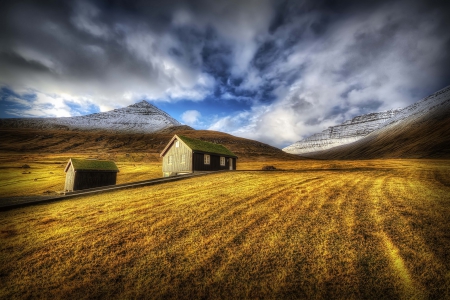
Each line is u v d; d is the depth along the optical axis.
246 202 10.74
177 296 4.62
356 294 4.50
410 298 4.32
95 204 11.62
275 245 6.44
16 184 37.66
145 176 46.56
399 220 7.80
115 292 4.81
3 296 4.75
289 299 4.46
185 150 30.72
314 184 15.09
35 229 8.21
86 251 6.46
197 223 8.23
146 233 7.50
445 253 5.62
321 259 5.68
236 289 4.77
